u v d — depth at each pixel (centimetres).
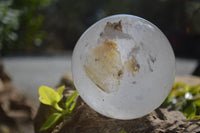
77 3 239
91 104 23
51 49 214
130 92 21
